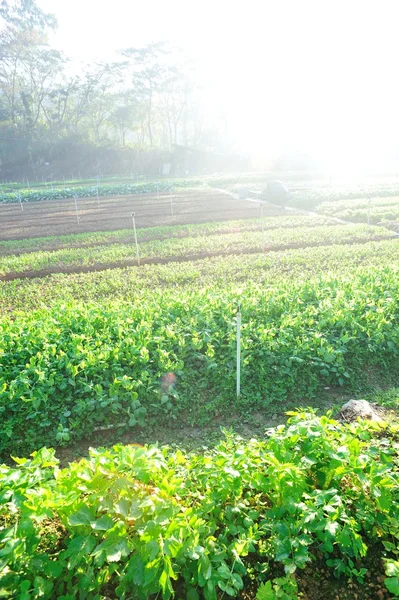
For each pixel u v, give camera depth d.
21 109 77.00
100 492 3.75
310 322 8.38
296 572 4.05
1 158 71.81
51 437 6.54
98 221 27.94
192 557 3.51
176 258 16.69
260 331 8.07
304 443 4.42
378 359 8.15
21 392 6.71
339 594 3.90
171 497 3.94
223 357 7.78
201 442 6.52
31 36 78.31
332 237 18.73
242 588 3.85
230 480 4.12
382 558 4.01
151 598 3.71
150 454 4.10
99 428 6.70
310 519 3.84
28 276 15.34
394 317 8.89
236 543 3.88
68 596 3.50
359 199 30.09
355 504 4.32
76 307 9.73
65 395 7.01
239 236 19.72
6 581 3.48
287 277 13.22
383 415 6.74
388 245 16.58
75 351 7.46
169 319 8.84
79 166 73.75
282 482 4.07
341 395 7.56
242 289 10.70
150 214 29.75
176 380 7.34
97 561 3.46
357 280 10.67
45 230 25.73
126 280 13.87
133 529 3.74
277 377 7.57
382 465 4.14
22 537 3.53
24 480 3.85
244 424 6.93
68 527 3.85
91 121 82.94
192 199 37.38
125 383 6.72
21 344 7.95
